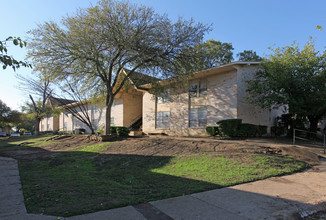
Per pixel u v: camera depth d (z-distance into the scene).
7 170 8.38
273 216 3.93
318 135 19.92
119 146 12.97
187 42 14.70
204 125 19.39
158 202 4.60
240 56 32.16
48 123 44.81
